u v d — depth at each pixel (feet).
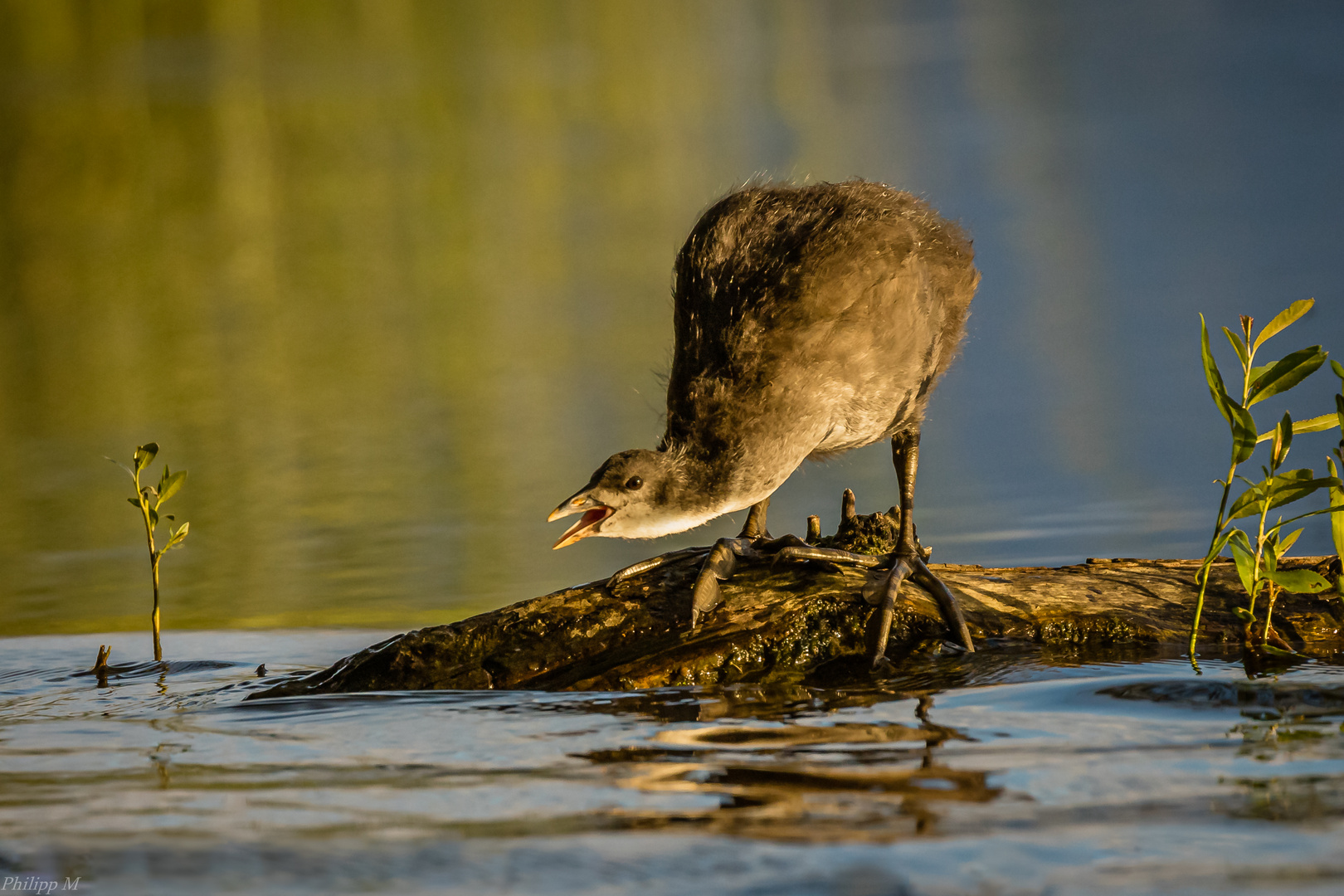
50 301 82.28
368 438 54.34
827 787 20.10
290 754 22.77
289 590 37.78
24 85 160.56
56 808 20.15
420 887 16.99
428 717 25.03
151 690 28.50
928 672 27.17
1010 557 38.40
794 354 28.78
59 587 38.86
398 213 102.78
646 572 29.86
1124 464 46.06
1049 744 21.71
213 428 56.85
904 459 31.09
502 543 42.11
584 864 17.48
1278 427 28.19
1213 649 28.53
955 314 32.14
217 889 17.11
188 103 149.07
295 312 77.46
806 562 29.86
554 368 63.41
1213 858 17.06
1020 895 16.22
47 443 55.57
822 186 31.78
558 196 105.40
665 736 23.21
